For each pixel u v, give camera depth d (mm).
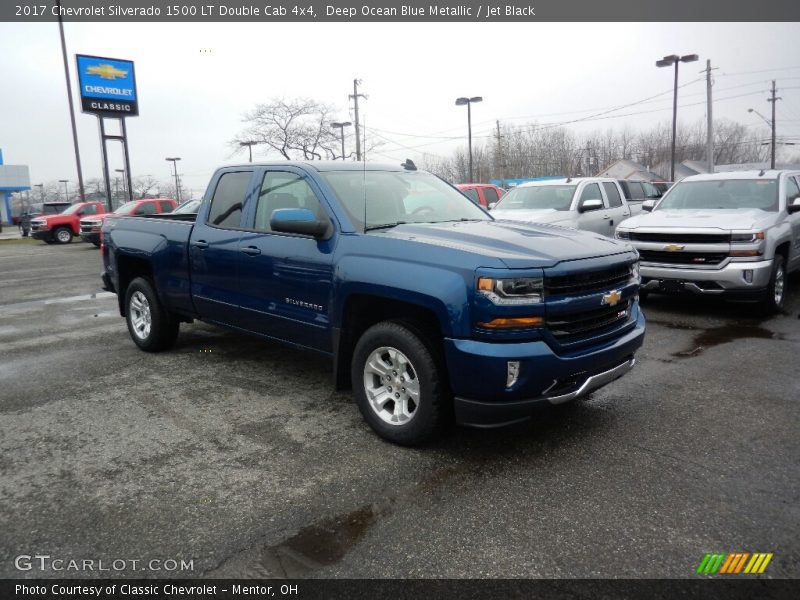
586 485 3373
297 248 4406
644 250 7895
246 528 2975
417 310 3773
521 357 3334
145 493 3322
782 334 6770
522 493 3291
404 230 4125
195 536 2910
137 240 6141
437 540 2865
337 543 2852
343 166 4789
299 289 4398
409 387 3789
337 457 3754
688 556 2717
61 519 3068
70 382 5348
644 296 8859
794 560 2682
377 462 3682
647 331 7039
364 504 3193
